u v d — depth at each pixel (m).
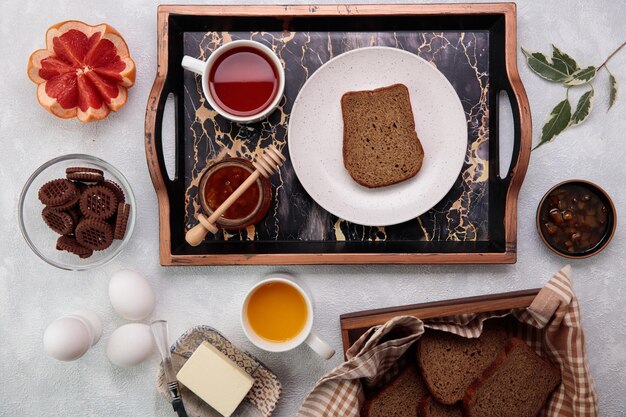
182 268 0.93
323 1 0.92
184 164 0.92
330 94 0.90
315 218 0.92
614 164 0.93
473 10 0.88
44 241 0.94
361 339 0.85
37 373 0.95
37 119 0.94
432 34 0.92
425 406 0.88
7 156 0.94
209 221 0.84
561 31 0.93
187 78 0.92
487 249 0.91
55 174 0.93
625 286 0.93
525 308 0.86
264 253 0.90
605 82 0.93
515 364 0.87
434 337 0.88
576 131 0.93
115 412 0.95
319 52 0.92
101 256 0.93
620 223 0.94
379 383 0.91
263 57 0.88
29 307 0.94
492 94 0.91
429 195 0.90
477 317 0.86
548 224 0.91
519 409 0.88
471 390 0.87
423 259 0.88
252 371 0.91
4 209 0.94
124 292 0.89
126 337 0.90
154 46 0.93
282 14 0.88
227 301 0.94
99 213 0.88
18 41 0.94
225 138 0.92
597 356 0.94
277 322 0.90
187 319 0.94
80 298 0.94
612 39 0.93
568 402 0.88
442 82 0.89
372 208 0.91
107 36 0.89
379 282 0.93
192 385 0.88
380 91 0.90
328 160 0.91
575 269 0.94
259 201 0.87
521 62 0.93
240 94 0.88
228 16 0.89
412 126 0.89
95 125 0.94
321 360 0.93
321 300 0.93
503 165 0.92
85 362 0.95
